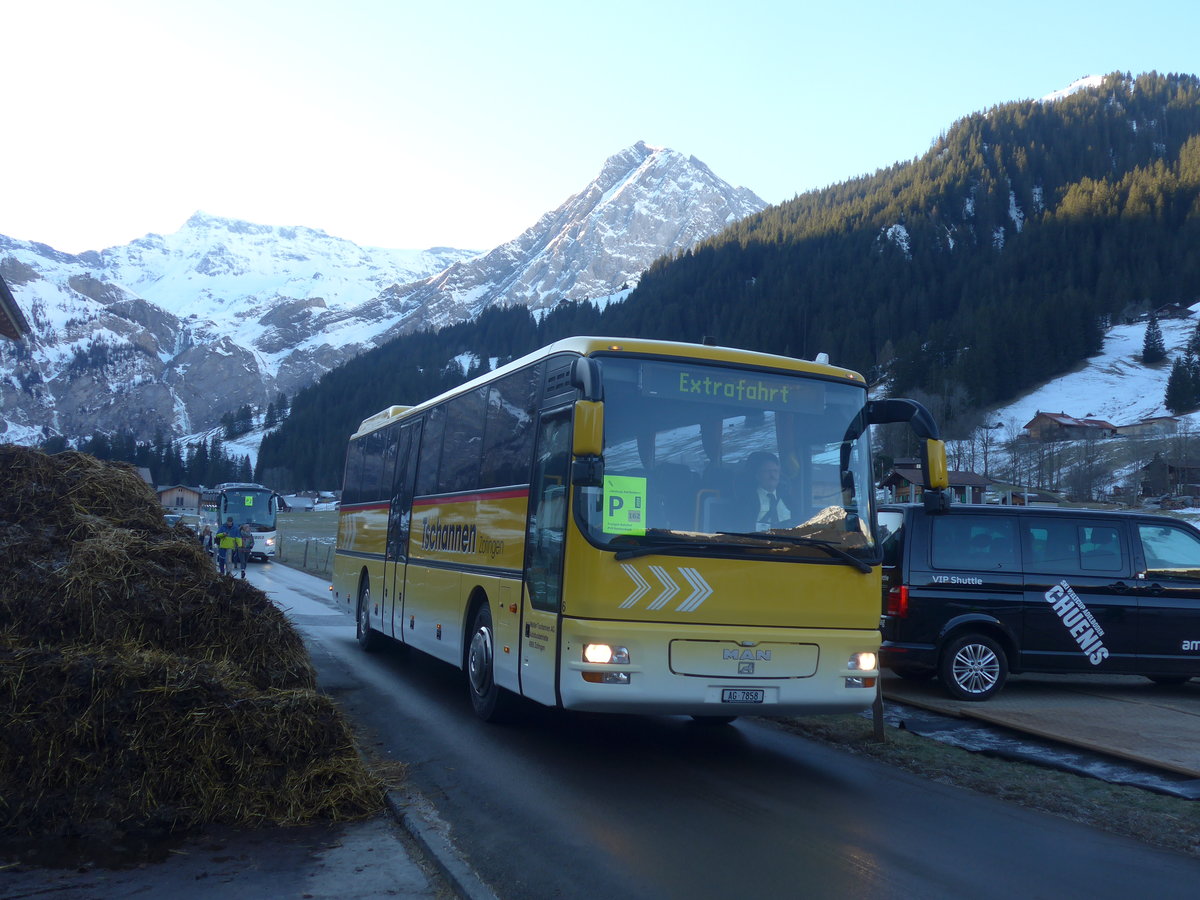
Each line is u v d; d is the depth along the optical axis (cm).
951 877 563
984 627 1173
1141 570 1210
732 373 823
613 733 945
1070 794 747
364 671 1305
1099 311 17825
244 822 614
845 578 806
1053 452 10562
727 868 564
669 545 764
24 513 796
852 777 797
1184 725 1002
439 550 1150
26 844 566
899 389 15062
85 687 612
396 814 645
